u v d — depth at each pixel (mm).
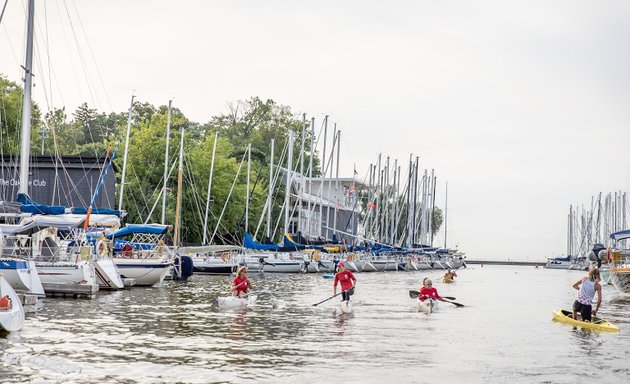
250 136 143250
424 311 31391
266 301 35062
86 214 41531
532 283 71875
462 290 54312
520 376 15789
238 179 95375
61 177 62156
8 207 37094
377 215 106938
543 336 22750
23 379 14398
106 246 42438
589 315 26250
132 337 20641
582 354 18969
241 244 82812
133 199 75688
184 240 82250
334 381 14828
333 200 126750
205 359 17109
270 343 19938
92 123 138375
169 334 21469
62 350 17969
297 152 138750
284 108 148875
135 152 81312
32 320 24500
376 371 16016
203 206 83938
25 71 39531
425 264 111375
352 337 21625
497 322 27062
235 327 23516
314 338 21188
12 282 31156
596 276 26297
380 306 33562
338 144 92000
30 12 39625
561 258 165375
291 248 72125
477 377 15609
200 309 29750
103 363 16312
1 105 74500
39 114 93938
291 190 103625
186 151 83562
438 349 19500
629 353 19188
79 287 35812
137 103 123562
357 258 89750
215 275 66062
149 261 45438
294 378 15039
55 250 39938
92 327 22828
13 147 72062
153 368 15828
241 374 15352
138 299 34750
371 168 107438
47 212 38031
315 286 50219
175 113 121250
